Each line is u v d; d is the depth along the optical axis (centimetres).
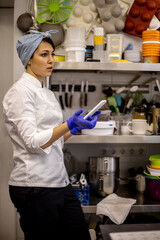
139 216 220
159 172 198
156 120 212
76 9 221
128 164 239
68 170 233
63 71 230
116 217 180
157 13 224
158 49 209
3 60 234
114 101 224
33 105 140
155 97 234
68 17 221
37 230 144
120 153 238
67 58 203
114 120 220
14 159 149
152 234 137
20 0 211
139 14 222
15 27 211
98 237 199
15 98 136
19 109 134
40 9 215
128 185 235
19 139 144
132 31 227
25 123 132
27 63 150
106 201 192
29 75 147
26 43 145
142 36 212
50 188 147
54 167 149
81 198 195
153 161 202
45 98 149
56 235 150
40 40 145
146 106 226
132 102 227
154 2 217
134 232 139
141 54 228
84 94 232
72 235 157
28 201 143
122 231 141
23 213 145
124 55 218
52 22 212
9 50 234
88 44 227
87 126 130
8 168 234
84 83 231
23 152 144
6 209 234
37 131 139
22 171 144
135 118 220
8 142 233
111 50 214
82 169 235
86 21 223
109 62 204
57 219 149
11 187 148
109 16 220
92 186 204
